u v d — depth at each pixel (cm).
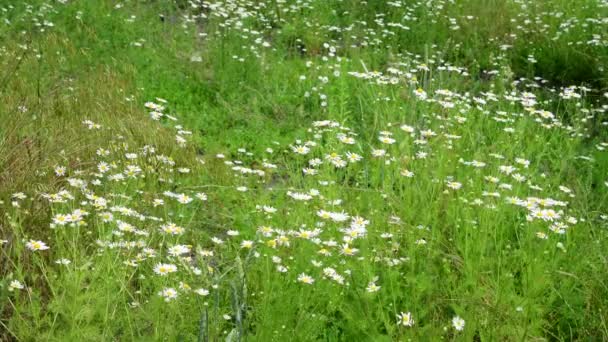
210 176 230
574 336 169
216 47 337
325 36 383
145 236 180
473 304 160
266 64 330
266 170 242
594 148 268
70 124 231
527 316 158
